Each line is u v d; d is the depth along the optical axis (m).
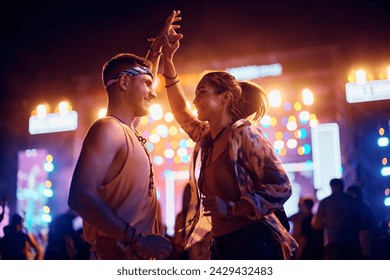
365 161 14.25
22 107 17.50
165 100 15.51
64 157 17.45
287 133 15.13
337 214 9.02
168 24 4.63
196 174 4.23
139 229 3.77
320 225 9.19
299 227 10.47
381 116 14.48
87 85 17.05
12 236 9.85
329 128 15.09
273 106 14.21
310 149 15.20
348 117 14.75
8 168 17.62
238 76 15.74
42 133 17.56
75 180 3.52
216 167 4.00
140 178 3.81
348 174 14.53
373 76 14.96
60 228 9.95
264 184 3.74
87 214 3.48
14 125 17.62
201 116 4.11
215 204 3.58
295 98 15.41
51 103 17.30
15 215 9.92
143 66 4.05
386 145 14.16
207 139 4.22
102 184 3.71
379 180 13.93
